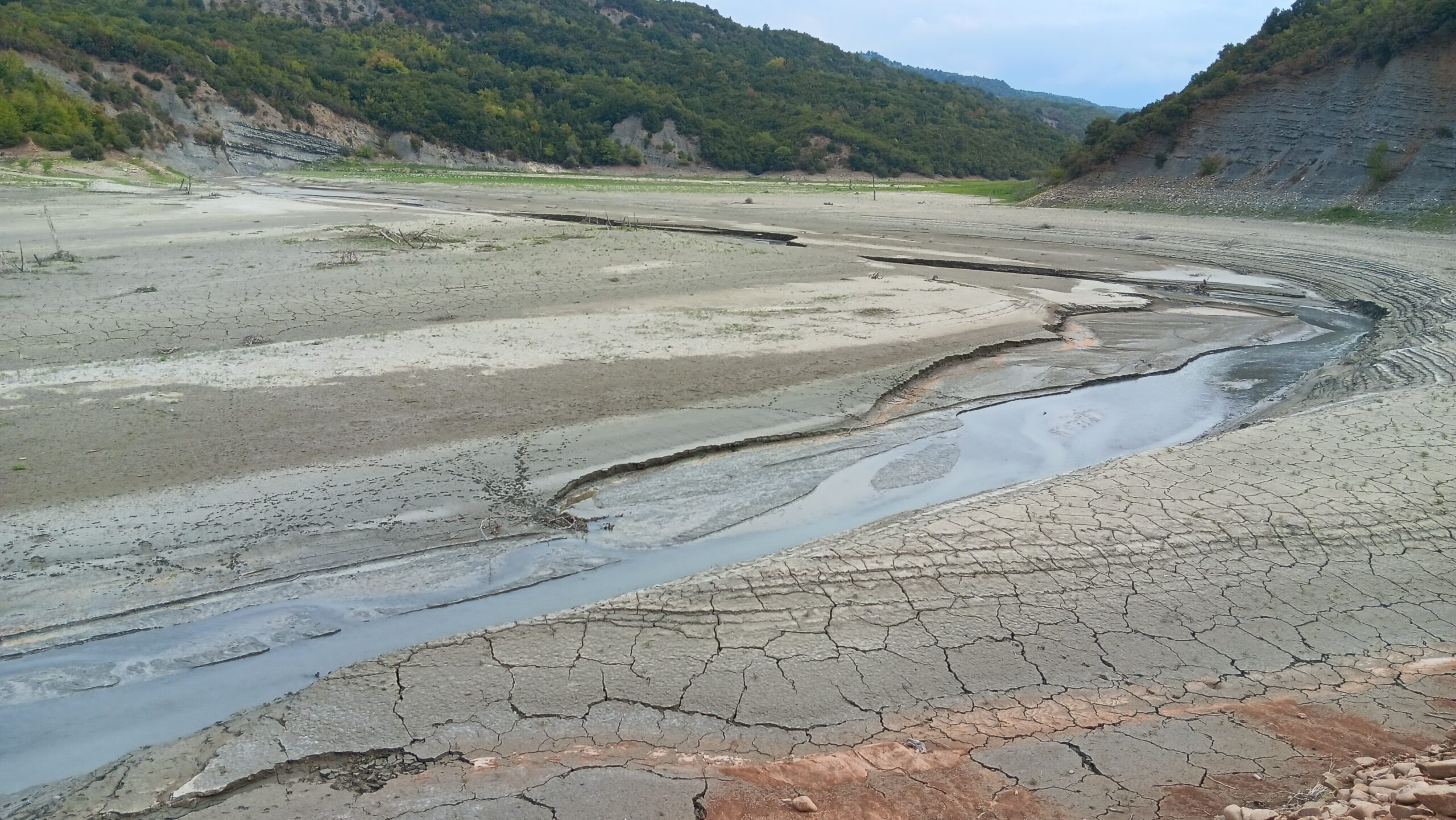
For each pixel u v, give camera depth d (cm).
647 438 1152
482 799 517
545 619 707
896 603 738
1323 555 822
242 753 559
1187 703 618
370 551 847
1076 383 1525
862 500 1032
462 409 1217
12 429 1084
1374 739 568
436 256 2319
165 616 734
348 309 1733
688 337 1645
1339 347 1844
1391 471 995
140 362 1363
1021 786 529
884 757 558
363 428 1133
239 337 1521
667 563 866
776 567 787
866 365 1527
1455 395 1261
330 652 700
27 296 1722
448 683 627
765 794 522
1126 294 2342
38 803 526
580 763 551
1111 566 803
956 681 643
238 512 904
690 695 620
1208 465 1032
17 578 770
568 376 1381
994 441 1248
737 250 2723
